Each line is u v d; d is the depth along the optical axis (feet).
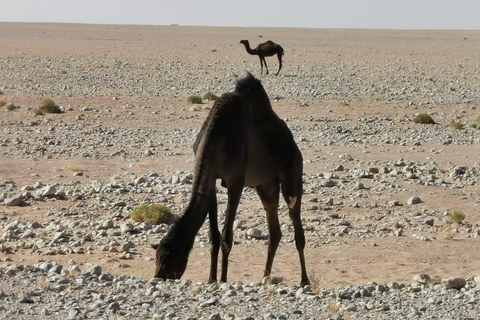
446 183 93.91
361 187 90.02
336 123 148.25
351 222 75.00
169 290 44.65
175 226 43.70
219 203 81.15
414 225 73.92
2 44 376.68
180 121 148.15
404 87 216.13
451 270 57.67
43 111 154.20
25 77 218.18
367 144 124.36
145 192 86.79
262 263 59.77
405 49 407.64
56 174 97.25
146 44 411.54
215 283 46.50
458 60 325.21
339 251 64.23
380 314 40.16
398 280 54.24
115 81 218.79
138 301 41.65
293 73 250.16
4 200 80.53
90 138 126.93
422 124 149.48
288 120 150.71
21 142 120.67
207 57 320.29
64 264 57.67
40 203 80.94
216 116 46.75
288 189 51.78
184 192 86.74
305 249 64.80
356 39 529.04
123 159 109.09
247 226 71.97
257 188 52.49
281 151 50.34
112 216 75.05
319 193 87.56
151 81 221.87
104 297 42.86
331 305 41.24
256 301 43.01
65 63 272.10
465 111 170.60
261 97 49.34
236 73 247.91
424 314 40.04
